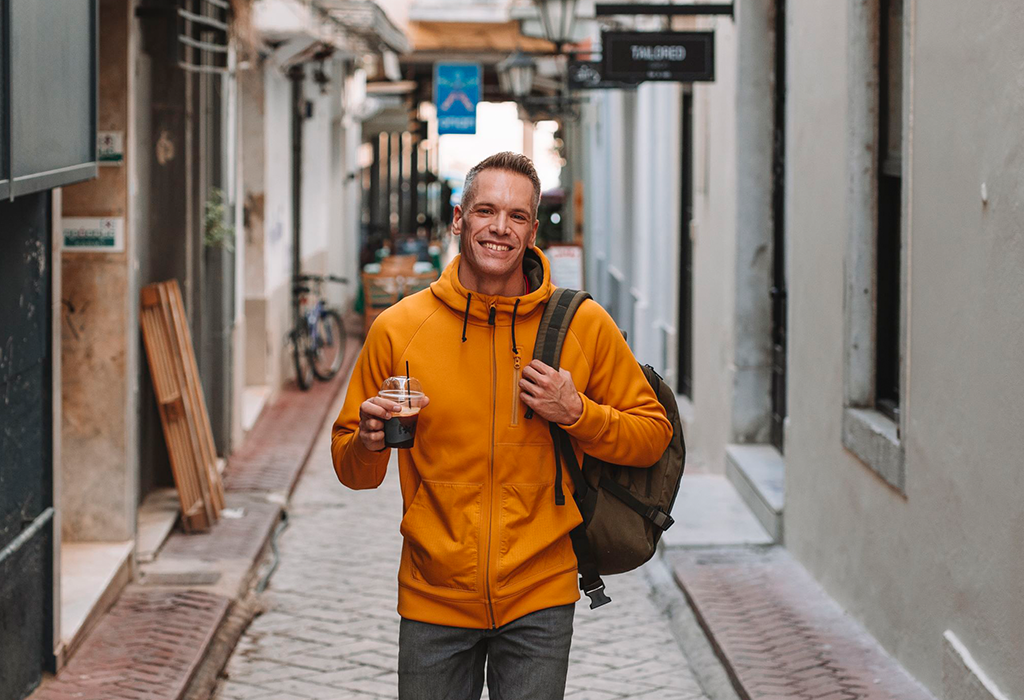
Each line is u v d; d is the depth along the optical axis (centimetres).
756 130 919
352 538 866
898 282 622
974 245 468
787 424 767
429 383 338
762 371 936
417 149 3725
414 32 2258
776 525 785
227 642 633
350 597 727
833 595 664
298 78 1420
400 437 324
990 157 452
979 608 464
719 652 595
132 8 710
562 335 339
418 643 347
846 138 635
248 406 1270
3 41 418
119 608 654
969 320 472
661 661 622
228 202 1034
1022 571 425
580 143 2467
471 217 334
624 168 1628
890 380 622
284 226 1484
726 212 957
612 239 1781
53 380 548
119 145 712
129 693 534
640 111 1442
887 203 624
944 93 500
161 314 812
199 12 903
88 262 704
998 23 445
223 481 978
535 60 1745
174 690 538
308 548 838
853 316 627
